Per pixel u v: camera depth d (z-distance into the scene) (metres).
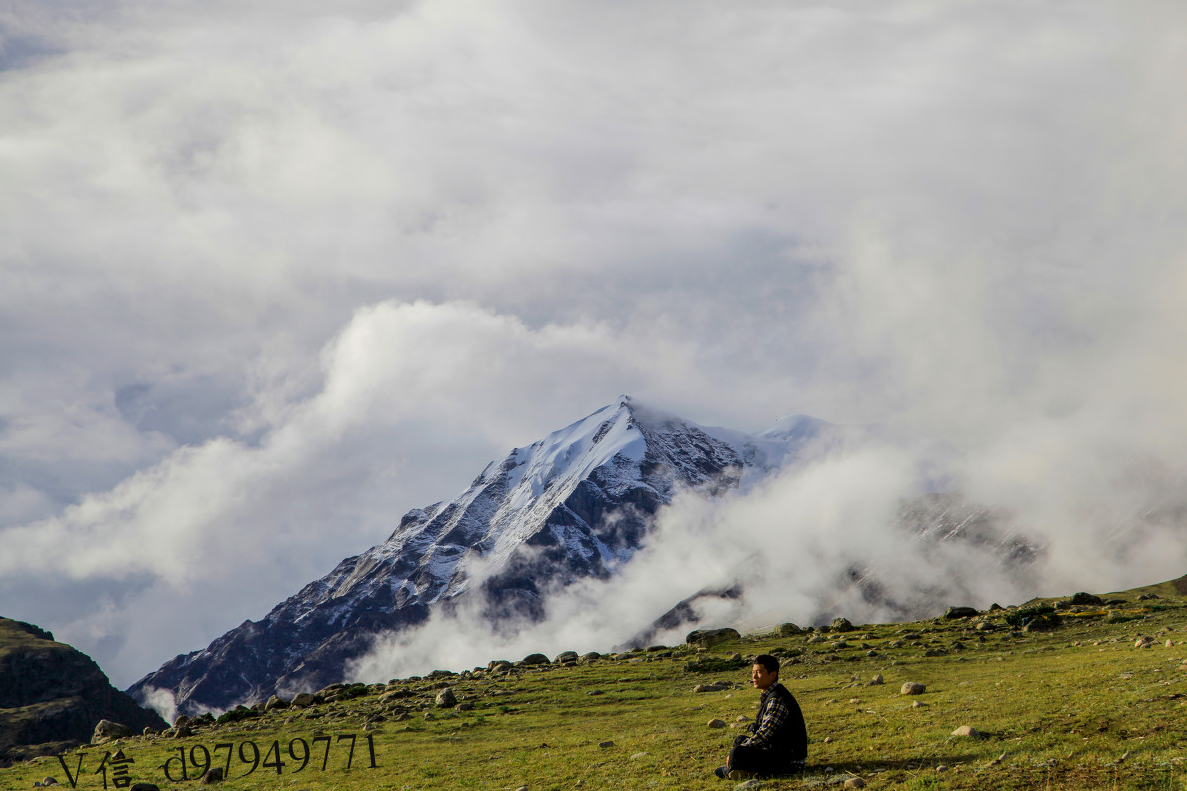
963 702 24.23
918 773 15.70
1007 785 14.09
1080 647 41.34
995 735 18.20
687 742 24.27
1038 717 19.41
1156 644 35.06
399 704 48.41
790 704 17.39
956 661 42.50
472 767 26.41
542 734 33.81
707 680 47.25
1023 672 32.22
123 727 52.62
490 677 60.03
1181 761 13.76
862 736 20.77
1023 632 51.59
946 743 18.09
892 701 27.39
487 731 37.12
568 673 56.72
